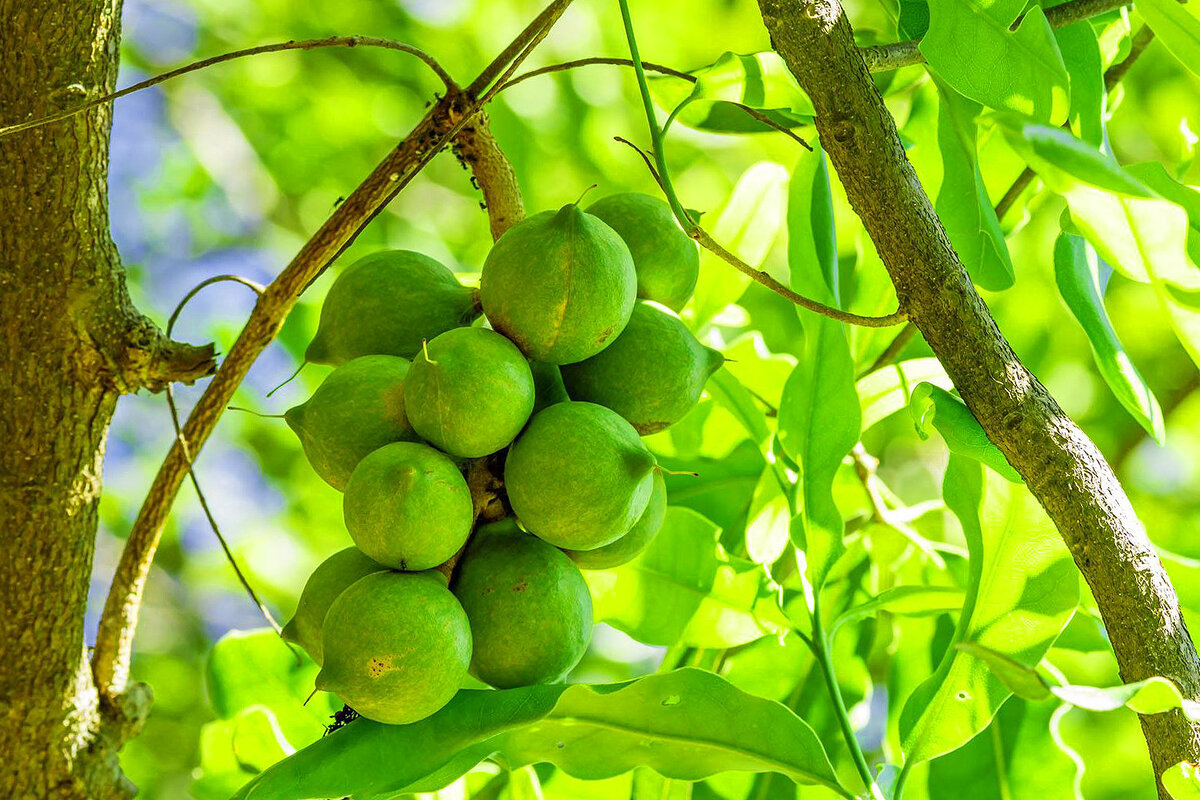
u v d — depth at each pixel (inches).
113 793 37.2
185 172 86.2
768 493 42.3
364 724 35.8
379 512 34.8
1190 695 33.7
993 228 39.2
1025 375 34.6
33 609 36.7
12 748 36.7
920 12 39.6
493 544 35.8
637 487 35.2
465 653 35.0
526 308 35.3
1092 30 39.1
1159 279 36.0
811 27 34.9
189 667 88.7
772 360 44.9
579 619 35.9
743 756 37.2
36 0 36.4
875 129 34.9
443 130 37.0
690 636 41.1
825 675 39.1
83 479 37.0
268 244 84.1
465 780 41.1
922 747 38.0
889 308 43.3
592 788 41.7
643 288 36.8
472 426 34.9
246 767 41.2
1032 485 34.4
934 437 79.1
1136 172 35.8
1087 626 41.9
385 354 36.2
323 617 35.8
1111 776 56.6
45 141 36.6
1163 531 66.3
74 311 36.9
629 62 37.7
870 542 44.8
